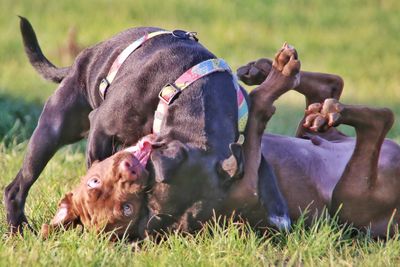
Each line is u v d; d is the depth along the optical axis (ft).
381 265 30.71
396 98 82.74
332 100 33.14
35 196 38.22
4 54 93.04
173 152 29.37
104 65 34.60
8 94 70.59
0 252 30.40
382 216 35.17
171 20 109.40
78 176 41.45
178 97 31.53
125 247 30.89
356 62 98.94
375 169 34.58
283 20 112.47
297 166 36.14
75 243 30.76
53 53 91.45
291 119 67.51
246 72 37.65
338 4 119.14
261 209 31.55
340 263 30.68
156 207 29.94
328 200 35.96
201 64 32.22
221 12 113.29
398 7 118.52
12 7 110.11
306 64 97.30
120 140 32.60
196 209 30.25
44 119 35.27
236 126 31.58
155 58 32.83
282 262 31.37
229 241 31.32
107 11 110.22
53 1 112.98
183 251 30.66
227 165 29.71
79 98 35.40
